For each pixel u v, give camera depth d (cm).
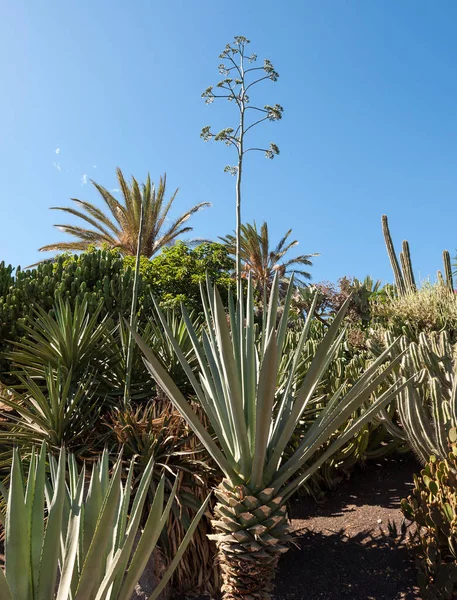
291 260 2602
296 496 501
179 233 2277
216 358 311
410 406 420
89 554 150
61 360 487
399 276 1251
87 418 457
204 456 390
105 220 2223
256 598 271
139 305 775
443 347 521
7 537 155
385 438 582
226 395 297
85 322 554
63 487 163
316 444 268
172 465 377
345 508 471
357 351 830
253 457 270
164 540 364
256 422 253
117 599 178
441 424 405
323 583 364
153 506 173
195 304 1329
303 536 428
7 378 685
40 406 433
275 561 277
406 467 559
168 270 1442
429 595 327
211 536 280
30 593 154
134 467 381
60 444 412
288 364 469
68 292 762
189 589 364
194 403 417
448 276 1152
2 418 544
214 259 1516
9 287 784
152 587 333
